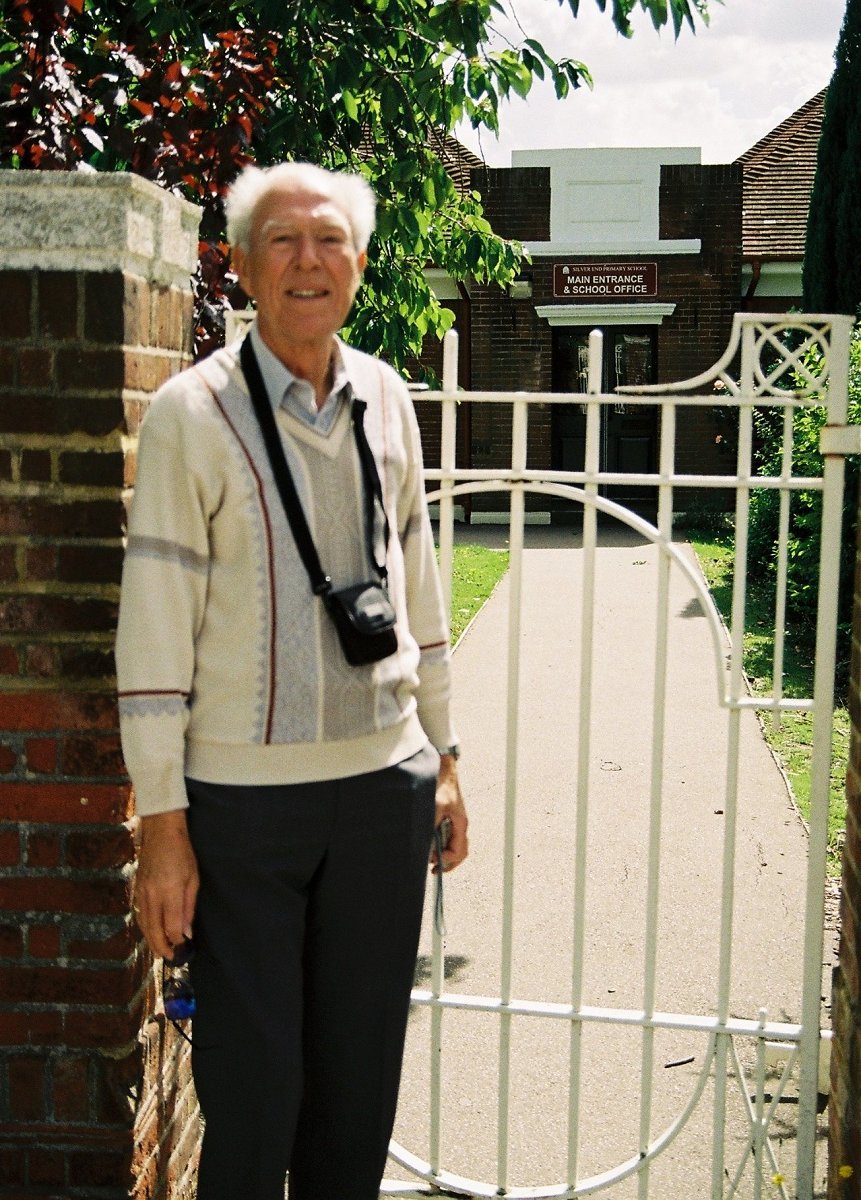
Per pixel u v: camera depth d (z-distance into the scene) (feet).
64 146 11.70
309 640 6.94
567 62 17.29
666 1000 13.38
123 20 14.92
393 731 7.38
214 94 14.51
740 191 52.21
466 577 39.14
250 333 7.20
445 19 15.87
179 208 8.36
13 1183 7.97
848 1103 8.54
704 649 29.96
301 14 15.34
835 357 8.87
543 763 22.06
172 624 6.82
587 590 9.19
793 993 13.50
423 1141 10.82
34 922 7.79
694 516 50.98
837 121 38.88
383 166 18.34
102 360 7.43
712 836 18.38
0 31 13.29
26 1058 7.88
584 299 52.80
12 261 7.40
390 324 19.33
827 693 9.05
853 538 25.61
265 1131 7.10
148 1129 8.27
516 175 52.65
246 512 6.87
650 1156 9.29
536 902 16.10
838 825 18.08
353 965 7.47
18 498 7.55
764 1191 10.16
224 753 6.97
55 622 7.61
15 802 7.72
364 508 7.23
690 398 9.07
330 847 7.19
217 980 7.11
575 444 54.13
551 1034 12.69
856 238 38.75
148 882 6.89
